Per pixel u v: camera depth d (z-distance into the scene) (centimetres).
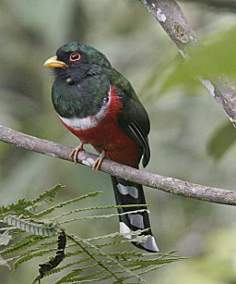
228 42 265
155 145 1341
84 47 898
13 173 1204
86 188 1112
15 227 387
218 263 1170
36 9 1266
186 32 611
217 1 691
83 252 405
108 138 871
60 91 888
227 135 834
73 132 886
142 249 680
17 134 714
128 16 1460
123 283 414
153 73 453
